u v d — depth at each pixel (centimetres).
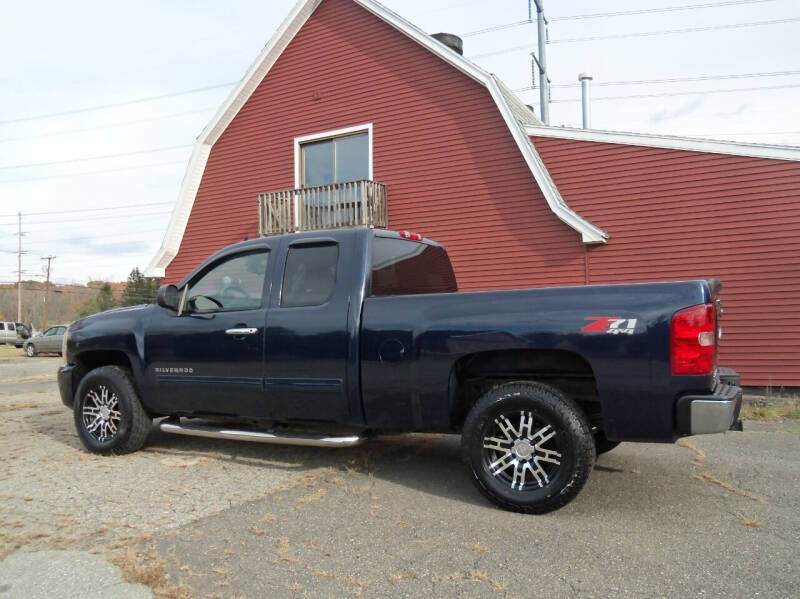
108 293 7531
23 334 3775
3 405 930
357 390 453
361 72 1366
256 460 531
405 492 440
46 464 524
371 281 475
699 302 364
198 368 519
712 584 293
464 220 1225
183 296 546
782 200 945
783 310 944
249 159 1510
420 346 432
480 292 427
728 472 498
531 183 1155
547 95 1948
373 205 1276
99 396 571
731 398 361
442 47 1245
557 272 1123
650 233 1040
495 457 409
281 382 480
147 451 571
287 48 1469
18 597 282
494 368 435
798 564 316
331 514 392
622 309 378
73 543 345
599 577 301
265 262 516
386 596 283
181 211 1570
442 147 1259
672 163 1023
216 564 317
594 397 416
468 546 340
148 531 362
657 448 586
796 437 645
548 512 391
